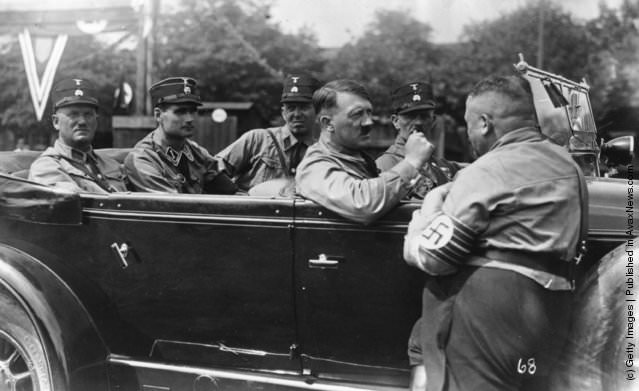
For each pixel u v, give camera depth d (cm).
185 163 292
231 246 215
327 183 201
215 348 226
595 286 185
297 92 338
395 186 194
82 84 271
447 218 172
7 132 1065
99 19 613
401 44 1202
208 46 1155
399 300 202
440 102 1164
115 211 227
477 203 170
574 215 173
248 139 353
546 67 1105
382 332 206
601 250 193
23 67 1007
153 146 283
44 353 219
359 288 204
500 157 175
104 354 234
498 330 171
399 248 198
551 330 176
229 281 217
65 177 258
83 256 234
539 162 174
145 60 670
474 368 173
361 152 221
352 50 1205
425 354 182
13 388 233
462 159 1080
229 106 853
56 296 225
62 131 269
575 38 1120
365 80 1175
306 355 217
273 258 211
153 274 226
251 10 1210
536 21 1161
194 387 227
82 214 230
